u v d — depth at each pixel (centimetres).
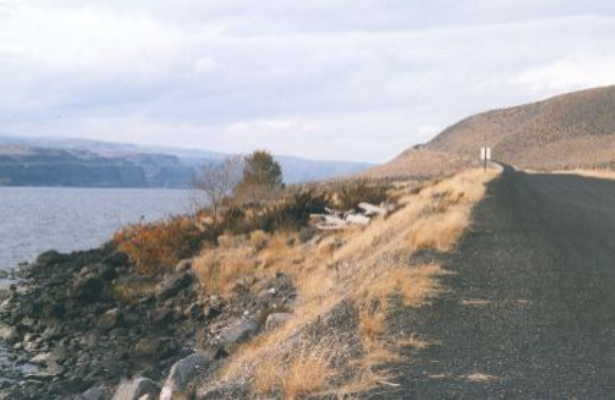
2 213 8975
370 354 657
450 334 726
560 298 895
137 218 7856
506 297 888
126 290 1816
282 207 2383
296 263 1761
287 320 1051
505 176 4181
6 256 3628
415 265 1066
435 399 546
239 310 1465
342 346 697
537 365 633
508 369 621
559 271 1062
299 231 2170
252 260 1833
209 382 822
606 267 1123
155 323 1505
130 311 1634
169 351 1252
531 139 18200
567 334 736
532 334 731
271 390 606
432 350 673
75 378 1169
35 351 1427
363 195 2577
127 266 2189
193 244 2170
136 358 1255
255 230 2247
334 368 634
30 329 1623
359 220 2092
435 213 1716
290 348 727
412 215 1734
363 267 1230
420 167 11975
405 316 784
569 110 18962
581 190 3372
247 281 1659
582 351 679
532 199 2466
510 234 1411
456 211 1708
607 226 1720
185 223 2381
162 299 1719
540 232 1477
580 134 17325
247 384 644
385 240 1559
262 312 1191
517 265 1095
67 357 1335
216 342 1259
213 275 1775
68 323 1602
